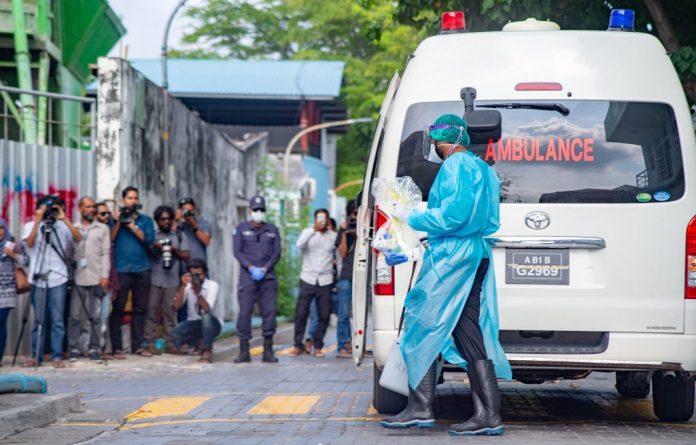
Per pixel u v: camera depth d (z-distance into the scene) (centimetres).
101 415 1602
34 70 3531
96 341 2589
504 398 1823
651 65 1426
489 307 1314
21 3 3347
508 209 1386
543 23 1487
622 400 1806
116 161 2883
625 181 1388
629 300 1373
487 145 1402
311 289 2920
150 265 2805
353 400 1772
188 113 3750
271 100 7581
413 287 1330
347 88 9250
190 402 1759
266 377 2241
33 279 2456
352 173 10531
